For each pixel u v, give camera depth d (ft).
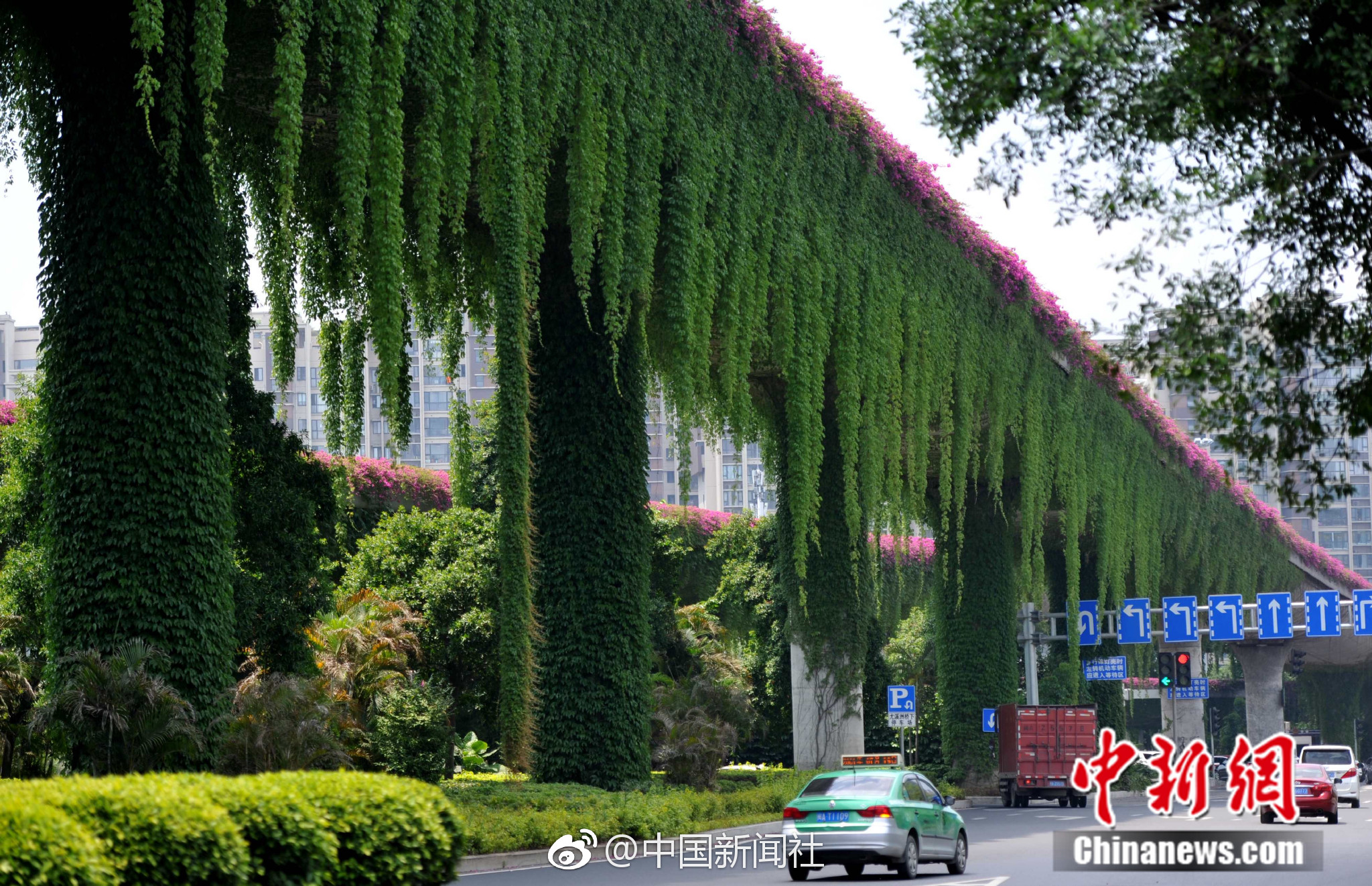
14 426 92.94
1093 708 146.20
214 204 62.34
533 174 79.71
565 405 94.84
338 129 65.92
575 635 92.17
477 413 157.79
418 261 92.22
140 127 59.82
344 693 105.70
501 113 75.92
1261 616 174.50
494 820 67.15
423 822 30.91
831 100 108.99
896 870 59.67
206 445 59.77
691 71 93.25
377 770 98.22
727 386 98.53
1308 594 172.55
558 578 93.04
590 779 90.53
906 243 122.93
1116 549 171.12
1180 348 33.78
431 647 126.00
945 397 129.29
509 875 59.77
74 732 53.78
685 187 91.50
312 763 73.41
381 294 66.54
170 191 59.41
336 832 28.89
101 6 59.98
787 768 148.15
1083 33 31.78
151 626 56.65
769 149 102.47
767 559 165.78
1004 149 34.88
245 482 89.66
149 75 55.77
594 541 93.30
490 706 129.70
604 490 94.07
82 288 58.75
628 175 86.94
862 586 127.24
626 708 92.22
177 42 58.49
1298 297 34.27
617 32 85.25
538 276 85.05
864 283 115.55
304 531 91.30
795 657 128.47
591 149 82.53
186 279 59.98
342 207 84.17
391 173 66.59
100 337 58.13
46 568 58.03
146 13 54.70
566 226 95.45
